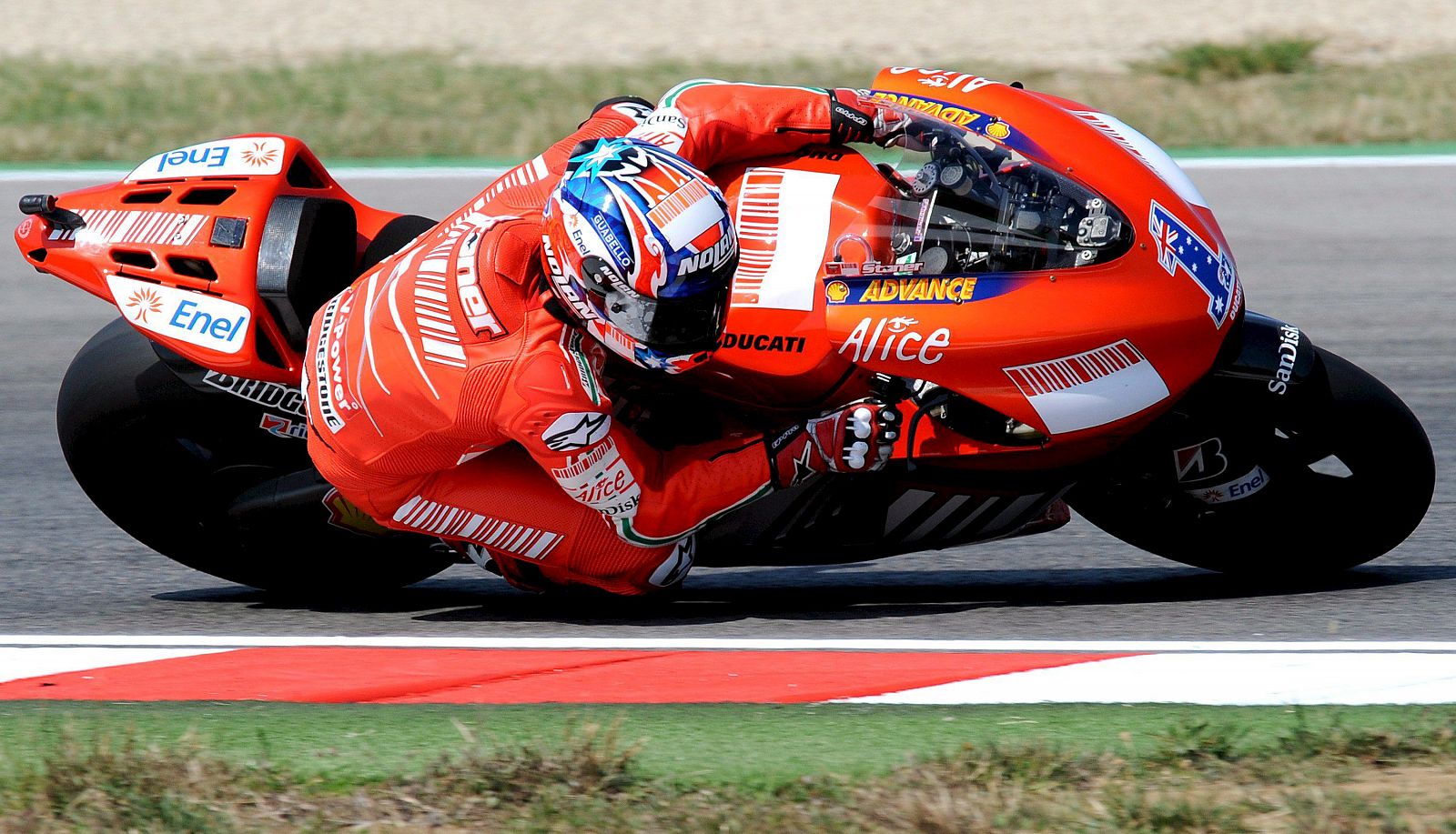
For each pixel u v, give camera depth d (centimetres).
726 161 1616
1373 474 1675
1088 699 1392
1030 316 1488
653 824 1118
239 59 5634
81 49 5806
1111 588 1838
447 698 1437
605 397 1456
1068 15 6162
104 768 1206
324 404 1548
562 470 1463
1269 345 1609
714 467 1524
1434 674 1447
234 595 1892
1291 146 4419
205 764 1221
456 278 1453
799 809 1142
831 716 1345
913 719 1333
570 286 1398
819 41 5775
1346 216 3691
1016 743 1265
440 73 5291
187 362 1680
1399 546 1938
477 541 1614
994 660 1526
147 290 1669
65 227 1722
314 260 1667
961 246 1519
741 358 1544
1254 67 5291
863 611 1767
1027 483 1595
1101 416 1513
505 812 1152
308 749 1281
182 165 1748
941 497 1606
